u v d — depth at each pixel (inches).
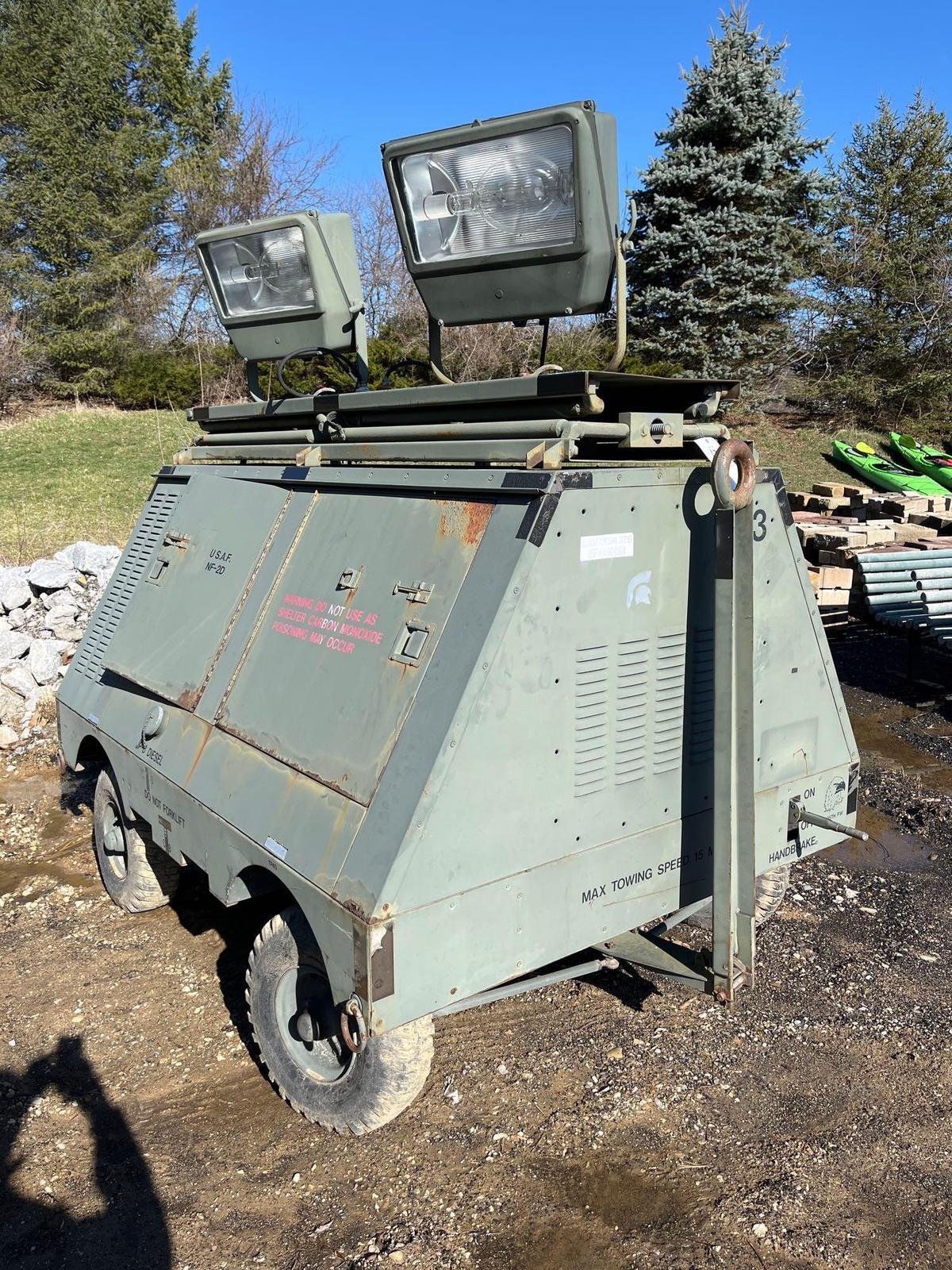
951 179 892.6
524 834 112.3
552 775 114.3
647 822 126.8
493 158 129.2
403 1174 123.4
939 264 870.4
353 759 113.1
